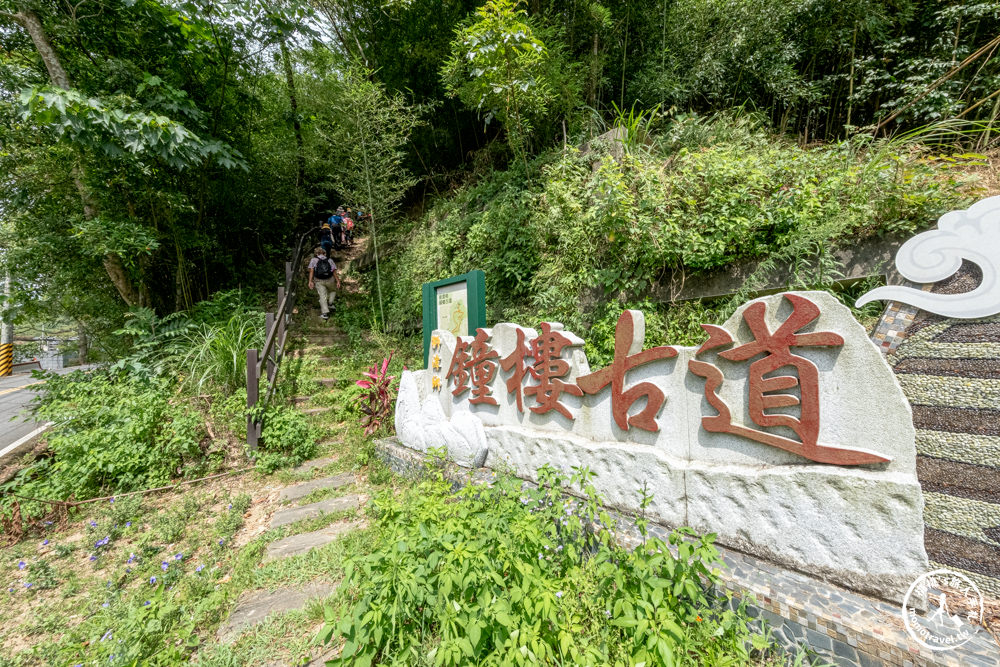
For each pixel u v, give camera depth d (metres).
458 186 7.54
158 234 5.47
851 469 1.64
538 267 4.52
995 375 1.68
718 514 1.99
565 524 2.05
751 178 3.04
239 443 4.19
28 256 4.71
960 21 3.72
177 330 5.24
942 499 1.76
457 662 1.29
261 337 5.50
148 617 1.88
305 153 8.45
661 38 5.48
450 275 5.71
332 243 8.95
